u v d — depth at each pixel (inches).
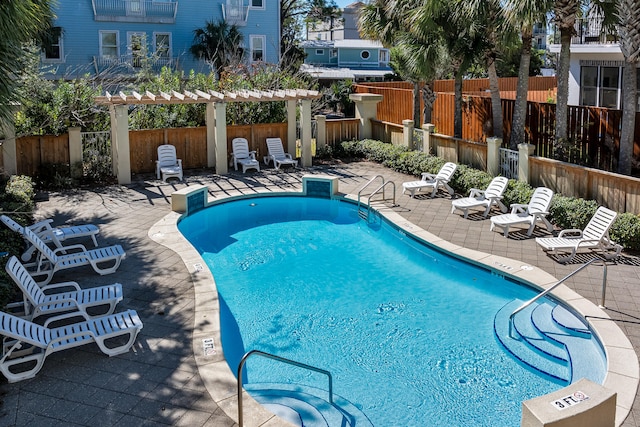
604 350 313.3
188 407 261.6
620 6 530.3
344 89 1307.8
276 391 299.6
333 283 446.3
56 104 727.1
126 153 703.7
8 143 664.4
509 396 297.4
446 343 351.3
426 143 757.9
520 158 592.4
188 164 804.6
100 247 481.7
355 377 315.6
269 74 928.3
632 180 478.0
